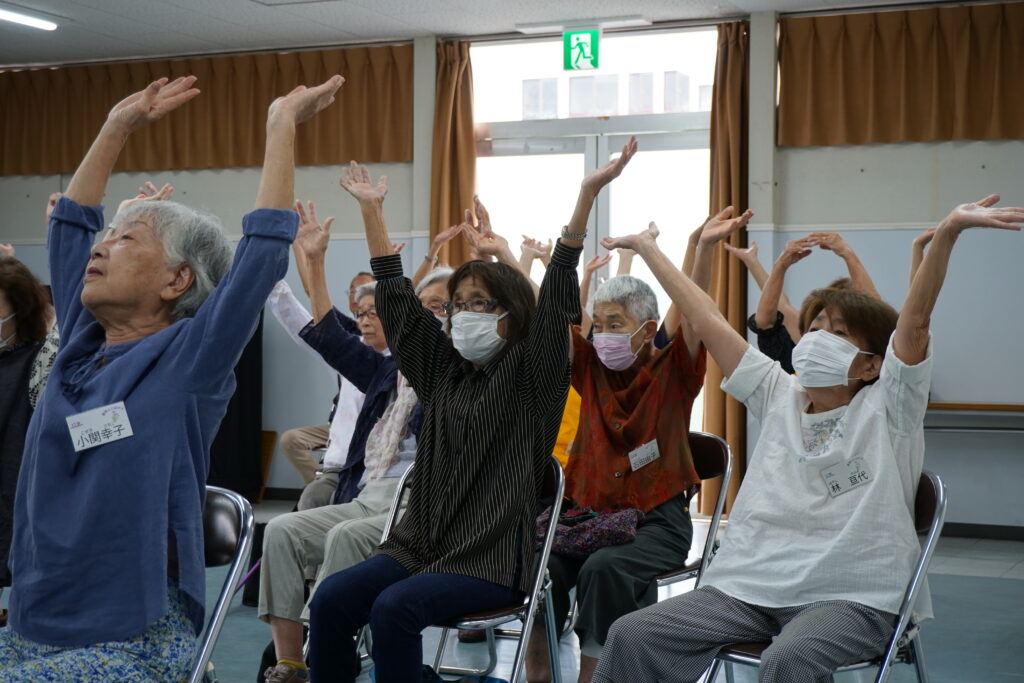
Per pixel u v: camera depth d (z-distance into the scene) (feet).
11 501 9.06
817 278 21.33
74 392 5.39
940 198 20.71
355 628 7.37
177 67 24.97
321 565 9.46
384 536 8.56
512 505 7.43
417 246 23.49
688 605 7.02
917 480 6.99
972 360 20.54
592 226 23.21
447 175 23.16
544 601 8.38
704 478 9.48
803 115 21.29
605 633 8.28
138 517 5.14
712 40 22.43
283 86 24.30
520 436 7.61
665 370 9.32
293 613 9.17
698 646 6.88
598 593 8.30
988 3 20.30
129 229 5.60
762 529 7.12
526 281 8.10
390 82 23.66
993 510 20.43
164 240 5.60
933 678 11.02
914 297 6.59
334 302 24.29
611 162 7.72
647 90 22.84
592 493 9.05
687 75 22.58
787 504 7.01
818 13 21.22
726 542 7.32
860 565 6.66
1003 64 20.15
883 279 21.07
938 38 20.48
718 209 21.56
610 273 23.06
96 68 25.43
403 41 23.79
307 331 10.31
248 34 23.47
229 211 24.84
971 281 20.56
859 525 6.72
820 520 6.87
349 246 24.16
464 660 11.59
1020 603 14.60
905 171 20.92
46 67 26.08
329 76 24.04
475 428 7.57
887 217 21.02
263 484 24.52
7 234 26.32
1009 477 20.36
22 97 25.99
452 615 7.11
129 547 5.12
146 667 5.11
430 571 7.36
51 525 5.17
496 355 7.84
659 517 8.98
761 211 21.30
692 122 22.43
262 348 24.59
